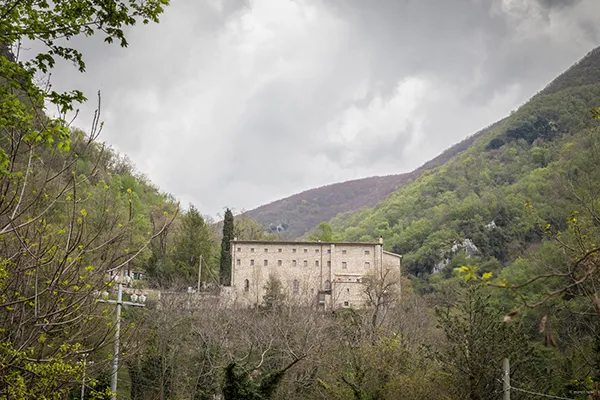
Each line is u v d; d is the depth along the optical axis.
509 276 50.66
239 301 73.44
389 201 183.38
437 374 28.16
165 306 41.06
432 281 112.50
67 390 14.96
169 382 38.53
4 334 13.39
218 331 40.00
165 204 110.06
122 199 63.81
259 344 37.84
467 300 29.66
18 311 13.45
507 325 28.03
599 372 25.75
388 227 156.00
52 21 11.76
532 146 166.62
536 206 64.62
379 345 31.11
